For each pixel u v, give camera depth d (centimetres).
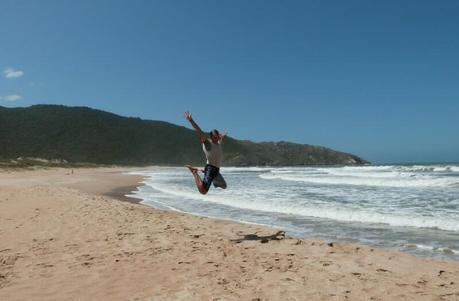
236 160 13312
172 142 13600
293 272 575
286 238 823
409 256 677
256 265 612
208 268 595
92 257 658
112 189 2417
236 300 464
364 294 486
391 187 2148
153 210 1265
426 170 4328
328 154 16188
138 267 600
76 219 1041
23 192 1758
